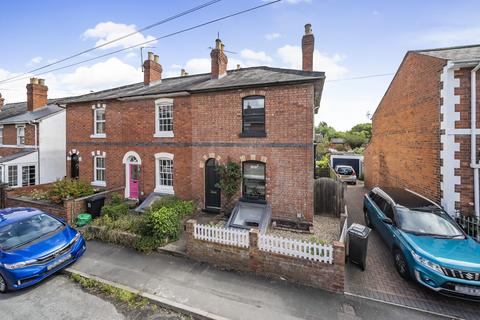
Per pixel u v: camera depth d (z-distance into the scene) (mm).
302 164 9289
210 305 5340
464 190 7895
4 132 19734
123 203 11547
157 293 5781
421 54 9812
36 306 5488
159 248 7906
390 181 14047
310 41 10891
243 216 9633
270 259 6402
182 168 11805
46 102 20781
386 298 5492
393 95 13359
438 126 8555
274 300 5480
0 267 5887
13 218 7332
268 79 9891
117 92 14789
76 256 7152
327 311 5105
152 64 14453
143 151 12797
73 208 10539
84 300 5684
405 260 6109
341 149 45250
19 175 16797
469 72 7797
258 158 9961
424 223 6766
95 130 14422
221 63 12219
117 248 8258
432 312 5039
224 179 10445
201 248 7266
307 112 9148
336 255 5723
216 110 10680
